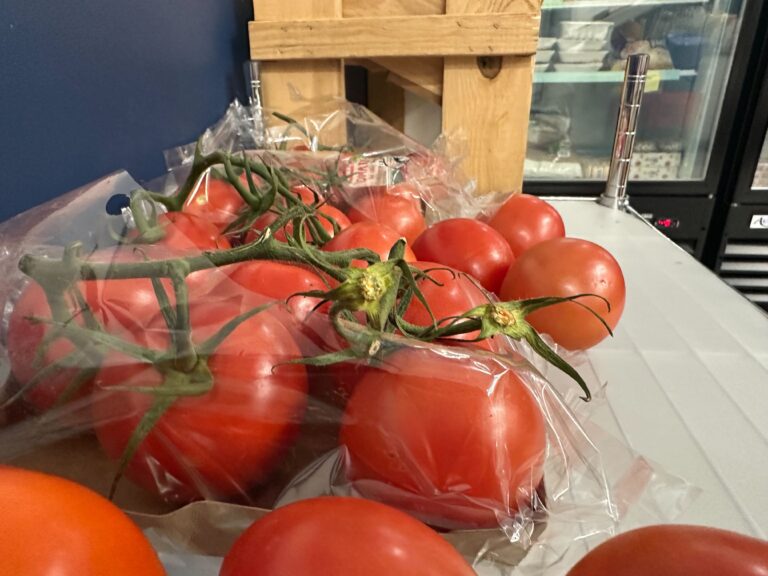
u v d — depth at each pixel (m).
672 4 1.57
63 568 0.19
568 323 0.45
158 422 0.26
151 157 0.61
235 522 0.28
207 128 0.74
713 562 0.22
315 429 0.29
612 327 0.48
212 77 0.79
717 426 0.45
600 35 1.62
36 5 0.41
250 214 0.46
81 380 0.26
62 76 0.45
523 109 0.87
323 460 0.30
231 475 0.28
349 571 0.21
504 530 0.28
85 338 0.26
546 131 1.73
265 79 0.87
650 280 0.71
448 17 0.81
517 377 0.29
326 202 0.59
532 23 0.81
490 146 0.89
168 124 0.65
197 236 0.41
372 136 0.84
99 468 0.28
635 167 1.63
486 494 0.27
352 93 1.13
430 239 0.53
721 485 0.39
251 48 0.84
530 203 0.66
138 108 0.58
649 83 1.59
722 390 0.50
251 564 0.22
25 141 0.41
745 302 0.66
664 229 1.54
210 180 0.55
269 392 0.26
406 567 0.21
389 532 0.23
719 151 1.46
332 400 0.29
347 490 0.29
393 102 1.17
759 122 1.40
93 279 0.28
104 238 0.36
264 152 0.67
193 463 0.27
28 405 0.27
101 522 0.21
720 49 1.48
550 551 0.29
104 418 0.26
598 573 0.24
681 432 0.44
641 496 0.34
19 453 0.28
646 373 0.52
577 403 0.39
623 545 0.24
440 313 0.32
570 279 0.45
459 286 0.35
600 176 1.62
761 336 0.59
